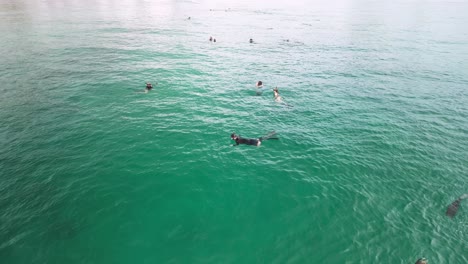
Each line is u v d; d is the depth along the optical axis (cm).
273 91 2416
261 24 6425
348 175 1362
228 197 1211
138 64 3086
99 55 3369
